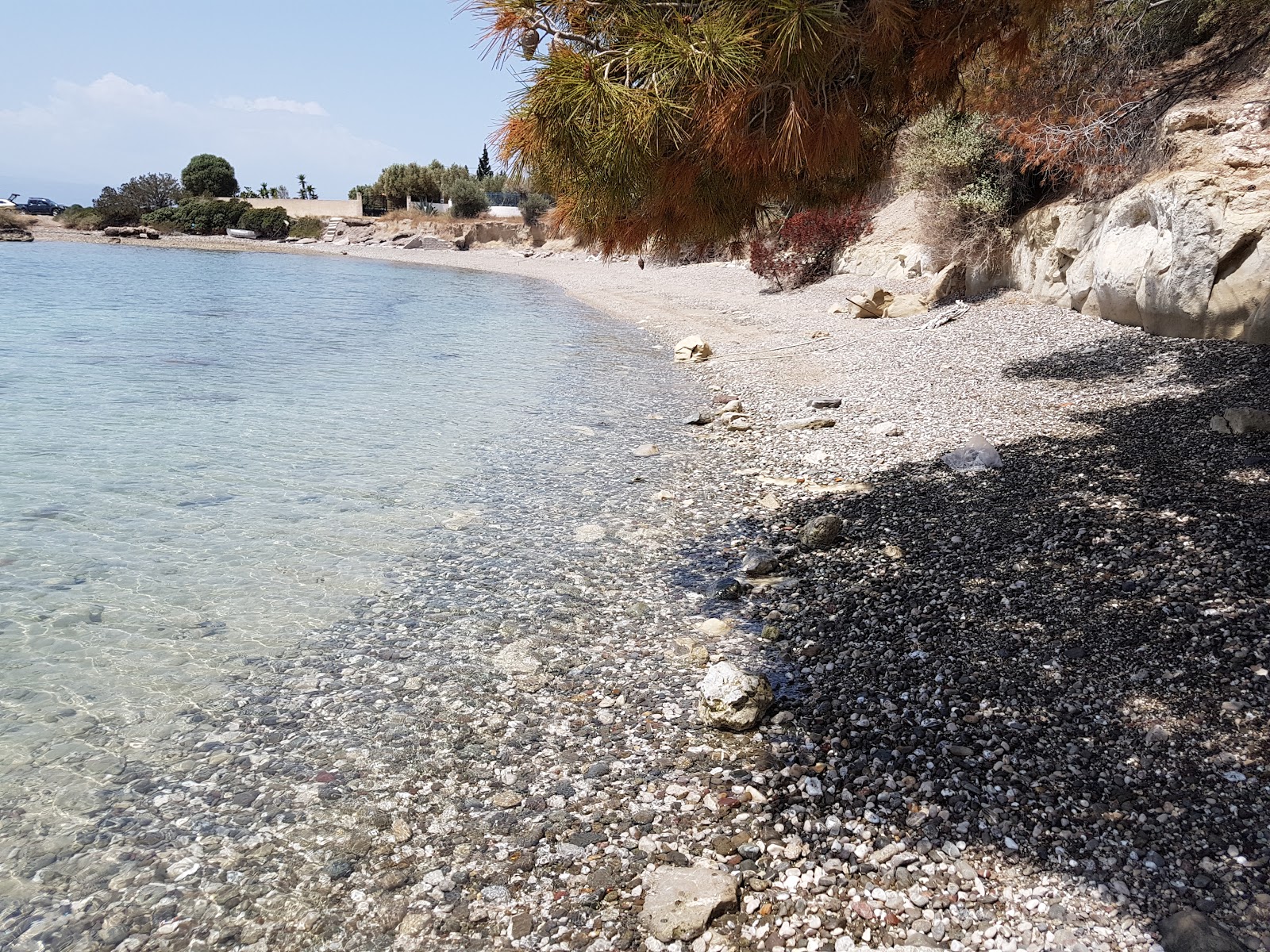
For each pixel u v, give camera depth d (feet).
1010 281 58.08
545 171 17.42
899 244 82.64
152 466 31.07
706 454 35.76
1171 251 38.11
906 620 18.92
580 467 33.19
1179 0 34.86
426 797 13.67
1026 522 23.11
